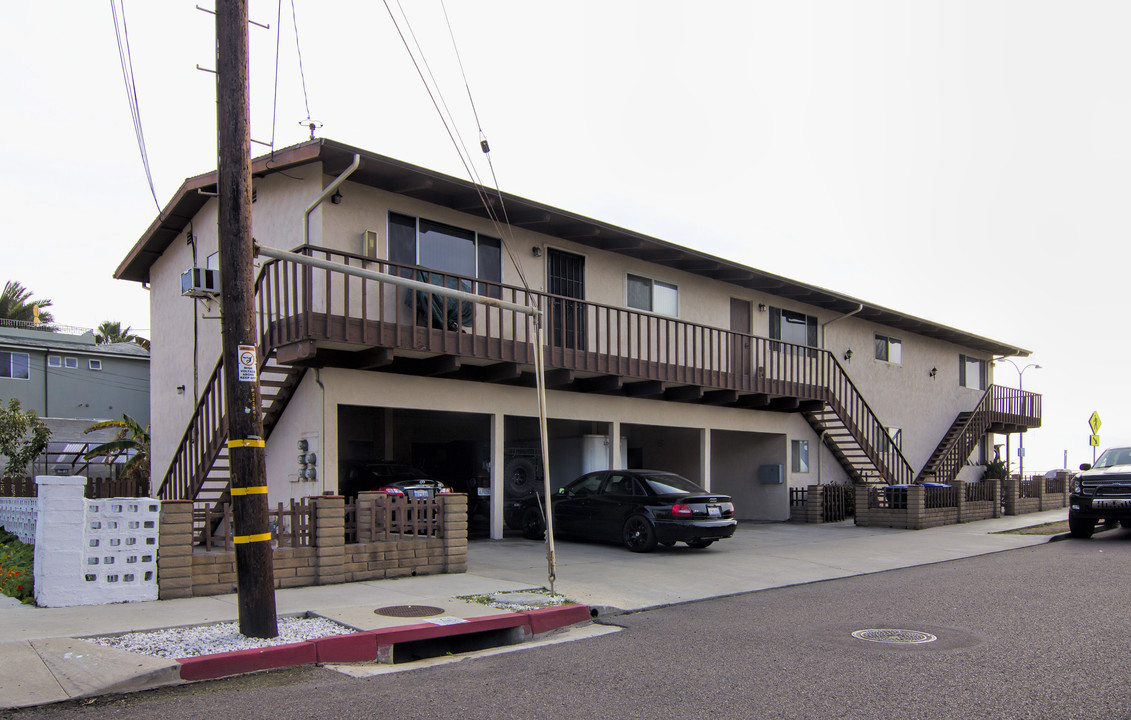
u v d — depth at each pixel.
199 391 17.23
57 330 40.56
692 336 19.89
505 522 17.58
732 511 15.05
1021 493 24.06
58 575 8.75
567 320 17.39
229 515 9.94
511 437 21.69
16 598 9.21
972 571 12.81
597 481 15.70
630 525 14.71
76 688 6.05
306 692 6.29
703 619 9.23
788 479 22.47
